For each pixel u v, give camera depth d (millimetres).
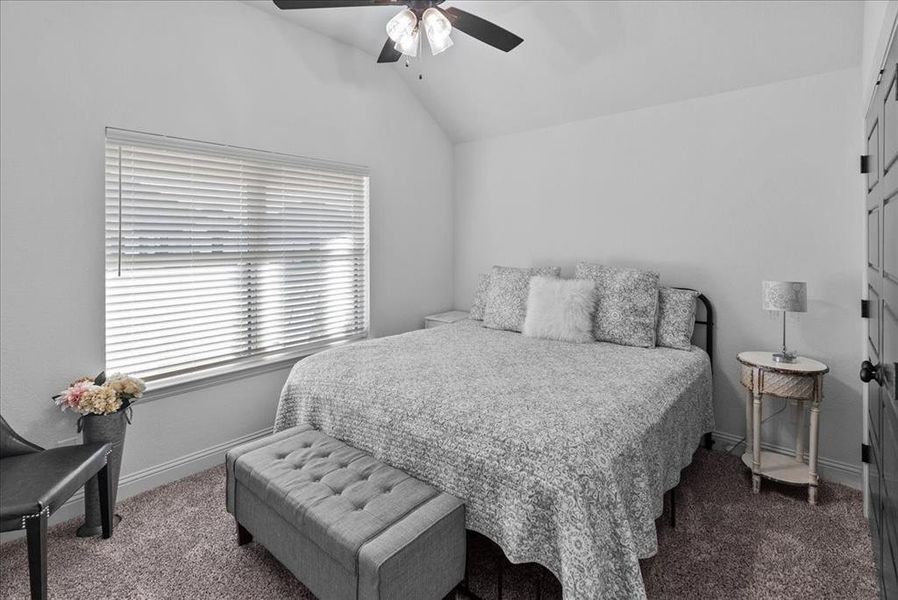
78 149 2129
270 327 2982
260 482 1676
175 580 1738
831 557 1843
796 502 2273
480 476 1514
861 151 2422
